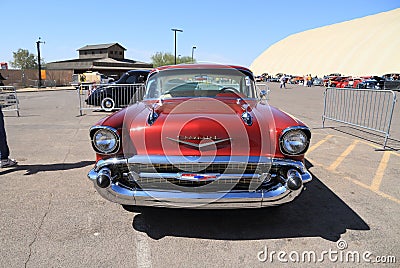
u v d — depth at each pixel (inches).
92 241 109.3
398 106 538.9
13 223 120.3
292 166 109.5
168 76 158.9
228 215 129.4
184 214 129.7
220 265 97.7
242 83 161.0
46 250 103.4
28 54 3053.6
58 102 644.7
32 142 255.9
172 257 101.2
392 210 135.0
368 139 273.4
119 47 3026.6
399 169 189.9
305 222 124.3
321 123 358.6
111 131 108.5
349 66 2753.4
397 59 2409.0
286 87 1396.4
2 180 166.2
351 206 138.6
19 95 897.5
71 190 153.0
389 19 3048.7
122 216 127.4
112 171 110.6
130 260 99.2
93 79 1419.8
